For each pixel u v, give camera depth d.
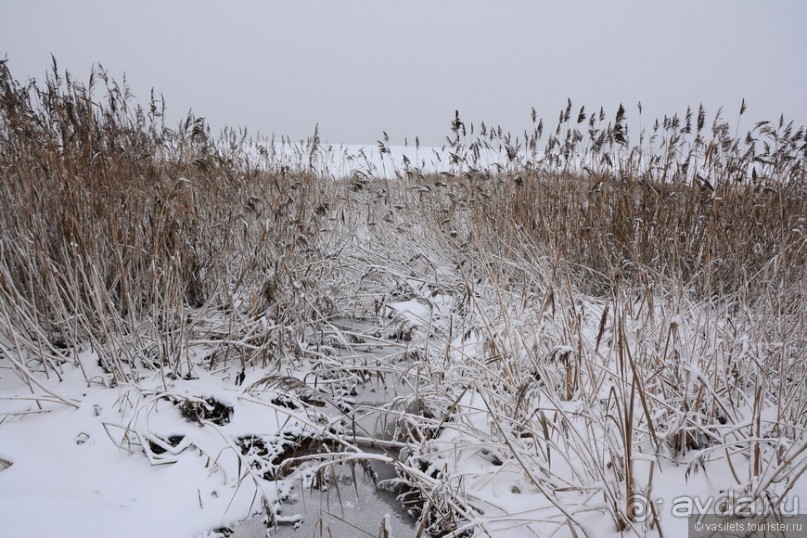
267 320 3.96
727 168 4.83
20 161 3.56
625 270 4.23
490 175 6.15
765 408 2.92
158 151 4.59
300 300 4.27
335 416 3.51
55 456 2.66
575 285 4.77
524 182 5.59
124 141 4.25
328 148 7.13
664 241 4.46
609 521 2.29
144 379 3.38
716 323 3.21
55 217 3.65
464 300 4.33
